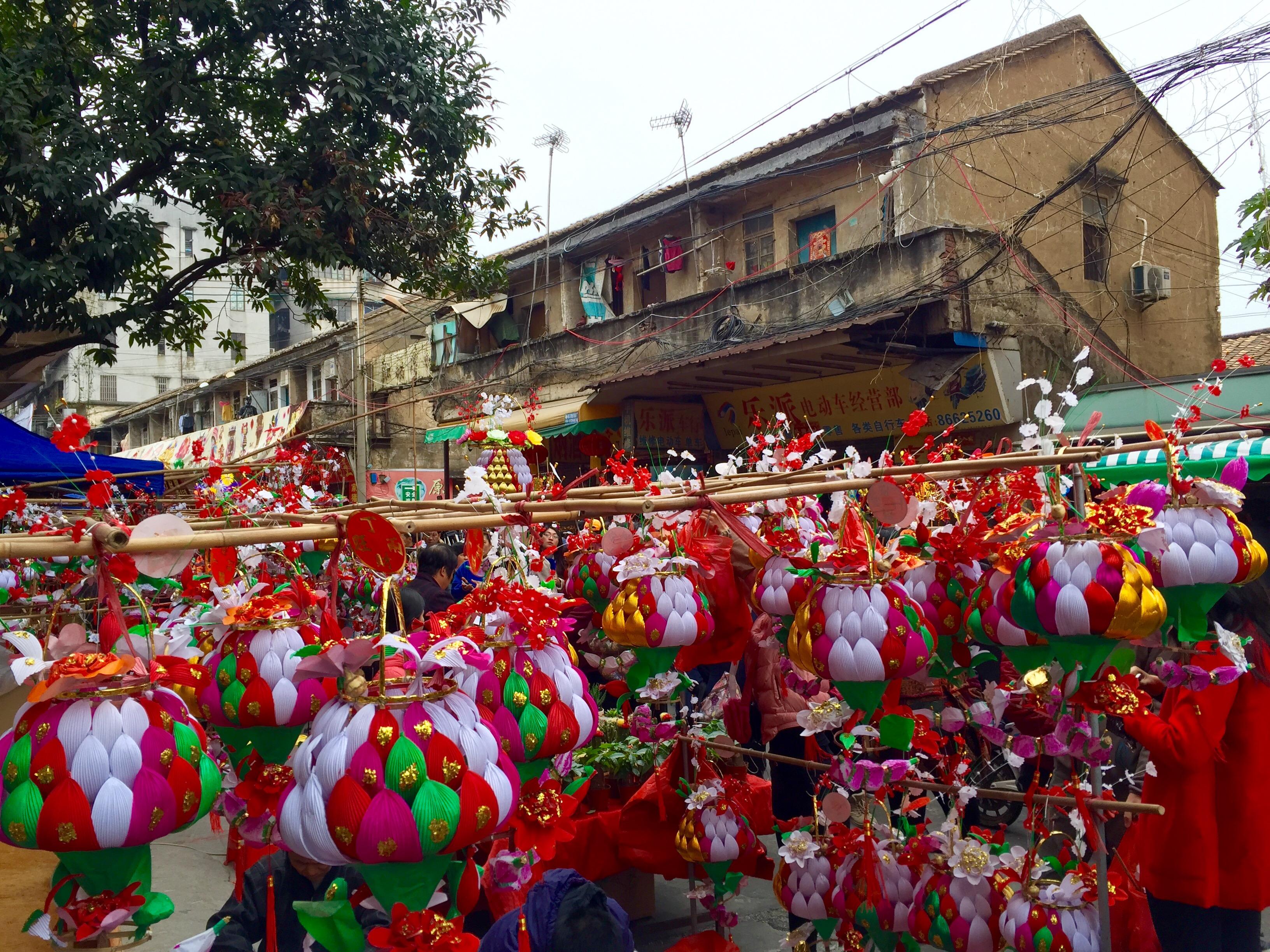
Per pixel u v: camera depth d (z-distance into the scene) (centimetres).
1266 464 620
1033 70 1150
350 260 1047
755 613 376
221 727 240
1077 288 1141
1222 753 287
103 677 169
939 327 953
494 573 262
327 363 2184
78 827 158
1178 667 270
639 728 374
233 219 912
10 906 341
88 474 177
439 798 159
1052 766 438
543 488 319
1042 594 242
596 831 408
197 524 310
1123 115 1222
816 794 356
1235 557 260
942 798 397
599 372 1460
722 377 1134
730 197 1323
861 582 264
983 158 1092
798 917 321
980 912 269
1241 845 284
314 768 162
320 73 962
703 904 371
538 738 218
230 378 2470
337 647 167
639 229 1459
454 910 184
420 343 1936
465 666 182
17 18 978
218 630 242
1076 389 1055
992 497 316
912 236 1021
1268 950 415
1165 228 1259
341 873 248
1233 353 1291
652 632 295
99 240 837
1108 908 255
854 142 1142
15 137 794
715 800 361
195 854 564
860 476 299
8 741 168
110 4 894
